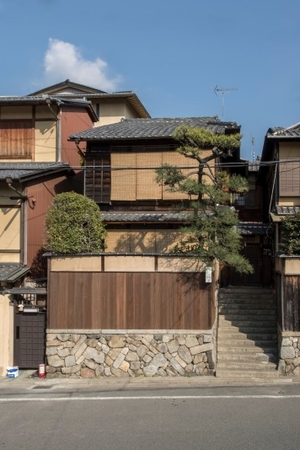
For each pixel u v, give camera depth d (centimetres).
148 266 1418
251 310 1708
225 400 1121
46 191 1864
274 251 1923
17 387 1301
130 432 905
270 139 1706
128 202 1862
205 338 1381
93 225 1517
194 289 1400
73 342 1415
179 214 1789
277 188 1745
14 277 1518
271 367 1387
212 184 1630
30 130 2009
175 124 2108
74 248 1455
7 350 1443
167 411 1040
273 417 984
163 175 1498
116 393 1212
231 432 892
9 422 990
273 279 1958
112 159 1858
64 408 1083
